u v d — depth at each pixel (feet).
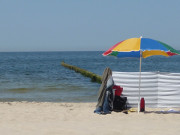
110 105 33.30
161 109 34.71
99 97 33.50
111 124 26.94
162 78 34.96
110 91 33.14
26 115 32.24
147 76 34.81
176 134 22.47
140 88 34.88
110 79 32.96
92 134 22.31
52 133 22.49
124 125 26.35
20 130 23.50
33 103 43.39
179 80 34.68
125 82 34.94
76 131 23.22
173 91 34.83
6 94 60.23
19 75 113.39
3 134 22.13
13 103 43.06
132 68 176.86
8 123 27.43
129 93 34.94
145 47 29.40
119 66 201.87
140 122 28.12
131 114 32.19
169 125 26.37
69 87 73.26
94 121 28.86
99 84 82.07
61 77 105.40
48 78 100.27
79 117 31.19
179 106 34.91
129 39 31.58
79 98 55.21
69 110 35.73
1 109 36.35
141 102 33.73
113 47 31.22
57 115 32.35
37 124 26.68
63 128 24.47
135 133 22.77
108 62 278.46
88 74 106.01
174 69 163.43
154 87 35.04
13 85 76.64
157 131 23.49
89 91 65.77
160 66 197.26
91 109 36.29
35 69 159.94
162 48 29.40
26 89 68.39
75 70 143.23
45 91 65.31
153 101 35.09
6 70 149.07
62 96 57.77
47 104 42.32
